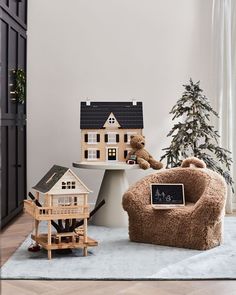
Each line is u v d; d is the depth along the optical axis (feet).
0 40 13.84
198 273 11.02
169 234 13.00
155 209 13.23
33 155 17.43
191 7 17.48
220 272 11.07
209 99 17.46
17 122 15.85
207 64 17.46
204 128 15.43
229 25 17.02
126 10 17.42
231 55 17.33
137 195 13.47
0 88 13.93
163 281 10.68
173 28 17.51
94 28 17.39
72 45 17.38
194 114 15.48
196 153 15.49
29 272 11.09
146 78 17.52
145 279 10.74
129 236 13.57
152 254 12.34
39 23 17.34
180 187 13.57
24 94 16.55
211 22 17.46
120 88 17.49
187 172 13.84
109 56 17.44
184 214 12.87
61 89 17.43
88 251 12.62
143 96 17.49
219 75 17.03
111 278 10.76
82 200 12.26
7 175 14.76
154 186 13.60
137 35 17.46
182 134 15.40
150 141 17.53
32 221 15.74
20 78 15.67
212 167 15.42
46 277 10.80
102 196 15.34
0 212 14.17
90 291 10.14
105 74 17.46
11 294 9.97
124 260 11.89
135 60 17.48
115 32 17.42
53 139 17.46
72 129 17.47
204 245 12.65
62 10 17.35
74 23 17.35
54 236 12.41
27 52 17.33
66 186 12.12
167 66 17.51
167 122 17.51
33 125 17.40
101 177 17.52
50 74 17.39
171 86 17.48
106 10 17.38
